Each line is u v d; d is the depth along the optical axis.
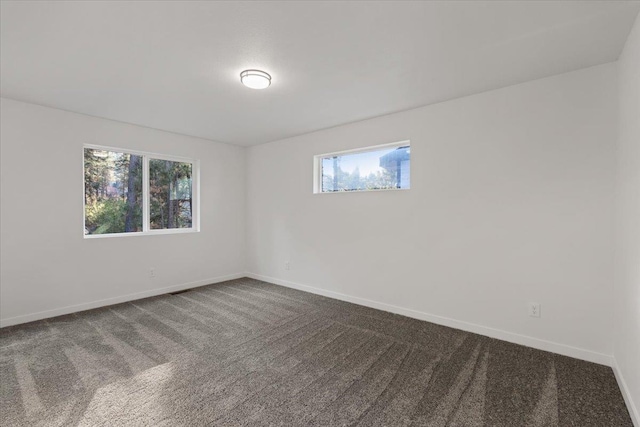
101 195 3.68
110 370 2.15
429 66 2.29
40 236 3.14
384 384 2.00
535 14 1.69
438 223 3.03
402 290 3.31
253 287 4.44
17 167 3.00
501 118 2.66
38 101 3.01
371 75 2.43
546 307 2.46
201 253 4.53
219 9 1.63
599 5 1.61
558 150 2.40
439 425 1.63
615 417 1.69
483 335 2.76
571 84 2.34
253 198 4.99
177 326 2.96
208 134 4.27
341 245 3.85
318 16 1.70
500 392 1.91
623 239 1.97
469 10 1.65
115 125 3.64
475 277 2.81
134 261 3.84
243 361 2.29
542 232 2.47
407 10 1.65
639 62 1.66
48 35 1.86
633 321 1.73
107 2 1.57
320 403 1.81
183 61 2.21
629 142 1.84
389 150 3.54
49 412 1.71
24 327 2.92
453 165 2.93
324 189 4.16
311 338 2.71
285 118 3.54
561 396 1.87
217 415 1.70
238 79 2.50
